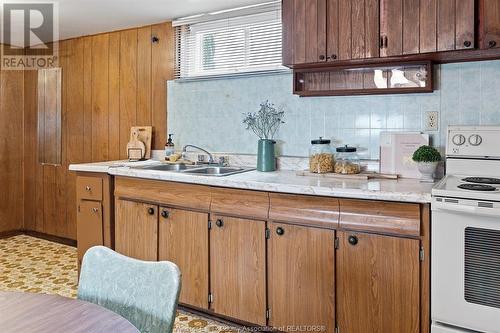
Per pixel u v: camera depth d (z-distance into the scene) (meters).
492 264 1.74
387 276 2.00
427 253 1.92
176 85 3.54
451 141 2.28
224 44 3.27
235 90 3.24
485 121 2.37
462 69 2.42
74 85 4.21
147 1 3.03
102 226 3.08
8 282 3.15
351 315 2.10
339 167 2.59
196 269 2.59
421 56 2.28
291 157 2.98
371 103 2.69
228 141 3.30
